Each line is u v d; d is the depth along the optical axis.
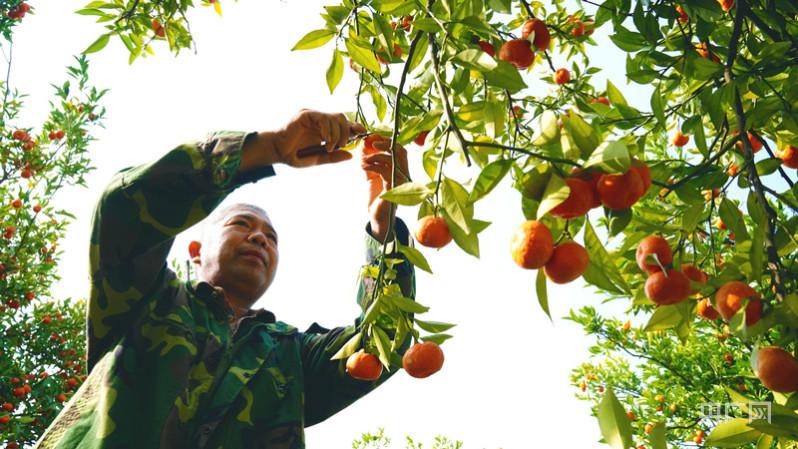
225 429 2.02
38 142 8.16
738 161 2.02
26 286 7.98
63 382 8.26
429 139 1.89
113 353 1.96
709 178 1.99
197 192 1.86
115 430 1.81
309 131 1.88
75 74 8.08
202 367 2.07
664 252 1.44
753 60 2.31
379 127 2.10
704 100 1.99
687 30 2.48
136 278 1.99
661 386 6.56
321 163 1.93
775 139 2.35
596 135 1.36
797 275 1.61
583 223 1.54
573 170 1.33
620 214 1.46
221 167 1.80
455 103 1.88
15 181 8.15
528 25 1.89
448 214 1.47
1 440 6.86
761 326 1.34
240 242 2.65
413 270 2.45
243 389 2.13
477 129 1.71
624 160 1.24
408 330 2.00
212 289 2.32
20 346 8.28
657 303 1.44
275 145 1.86
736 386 5.95
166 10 3.90
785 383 1.26
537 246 1.26
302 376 2.37
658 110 2.22
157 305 2.10
